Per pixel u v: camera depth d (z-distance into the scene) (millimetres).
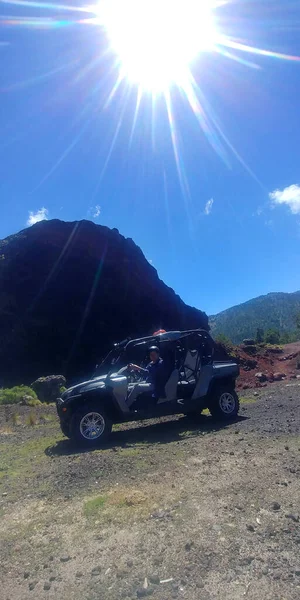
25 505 4816
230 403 8805
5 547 3854
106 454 6633
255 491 4543
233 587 2992
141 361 8953
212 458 5824
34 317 20297
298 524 3779
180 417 9656
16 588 3211
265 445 6277
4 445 8289
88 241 22422
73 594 3076
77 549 3686
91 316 21391
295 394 11445
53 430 9500
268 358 18641
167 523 3984
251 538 3594
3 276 20500
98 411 7551
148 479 5223
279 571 3125
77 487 5207
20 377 18781
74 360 20375
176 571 3223
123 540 3750
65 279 21453
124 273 22906
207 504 4312
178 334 8484
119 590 3066
